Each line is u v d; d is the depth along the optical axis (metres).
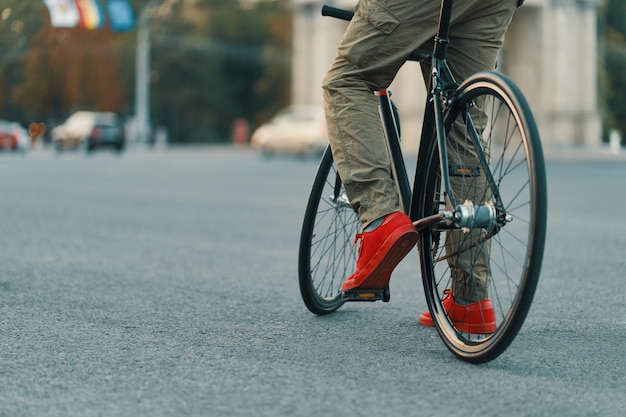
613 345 4.18
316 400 3.19
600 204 13.23
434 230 4.01
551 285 6.02
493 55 4.13
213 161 33.06
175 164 29.69
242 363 3.75
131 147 58.44
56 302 5.24
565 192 15.91
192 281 6.15
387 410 3.08
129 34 85.81
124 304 5.20
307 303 4.75
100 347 4.05
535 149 3.41
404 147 43.31
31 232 9.12
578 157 37.06
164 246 8.15
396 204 4.03
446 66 3.98
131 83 85.75
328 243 4.82
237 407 3.11
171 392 3.30
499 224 3.71
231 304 5.24
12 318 4.73
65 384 3.42
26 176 20.69
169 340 4.21
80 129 42.22
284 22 87.00
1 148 42.22
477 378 3.52
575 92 48.28
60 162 30.94
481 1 3.99
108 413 3.05
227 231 9.48
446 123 3.94
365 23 4.02
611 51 51.28
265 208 12.40
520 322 3.47
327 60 51.06
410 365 3.71
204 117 89.56
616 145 47.28
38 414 3.05
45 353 3.93
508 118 3.62
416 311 5.02
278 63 87.31
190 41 87.44
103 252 7.65
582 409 3.13
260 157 38.06
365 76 4.09
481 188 3.85
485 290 4.01
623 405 3.19
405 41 4.00
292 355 3.90
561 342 4.23
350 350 4.00
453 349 3.86
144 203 13.12
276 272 6.64
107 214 11.30
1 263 6.89
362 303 5.28
